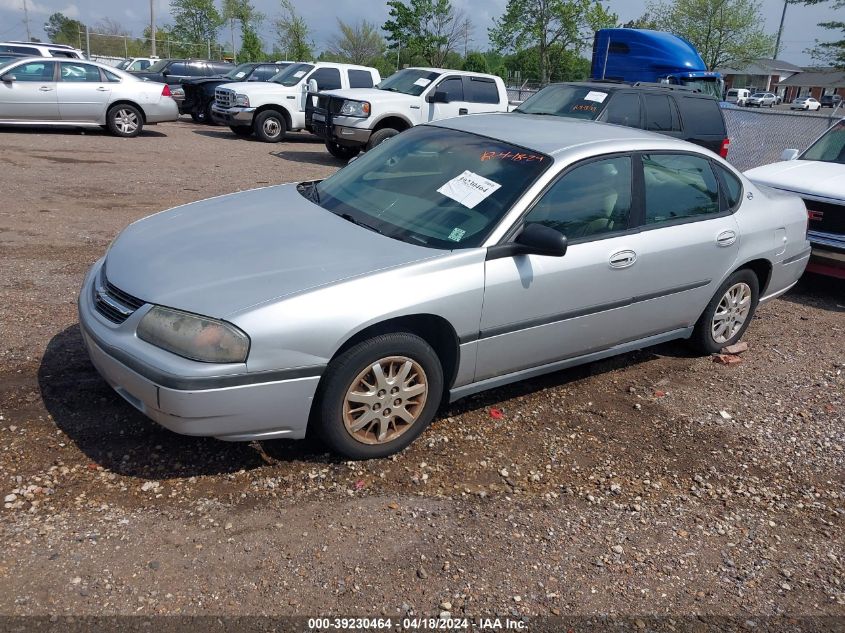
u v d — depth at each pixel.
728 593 3.11
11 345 4.65
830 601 3.12
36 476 3.39
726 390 5.10
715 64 46.41
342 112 13.98
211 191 10.39
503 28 40.94
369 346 3.53
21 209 8.39
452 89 14.66
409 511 3.42
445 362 4.00
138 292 3.44
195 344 3.20
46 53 23.47
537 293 4.08
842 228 7.14
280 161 14.38
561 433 4.31
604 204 4.44
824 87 75.44
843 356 5.92
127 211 8.73
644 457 4.14
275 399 3.33
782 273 5.82
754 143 15.14
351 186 4.65
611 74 18.97
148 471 3.51
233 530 3.17
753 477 4.04
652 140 4.89
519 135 4.65
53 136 15.09
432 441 4.06
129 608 2.70
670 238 4.74
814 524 3.66
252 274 3.50
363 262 3.64
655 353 5.67
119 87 15.63
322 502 3.42
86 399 4.08
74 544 2.99
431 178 4.41
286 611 2.76
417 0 42.53
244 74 21.70
